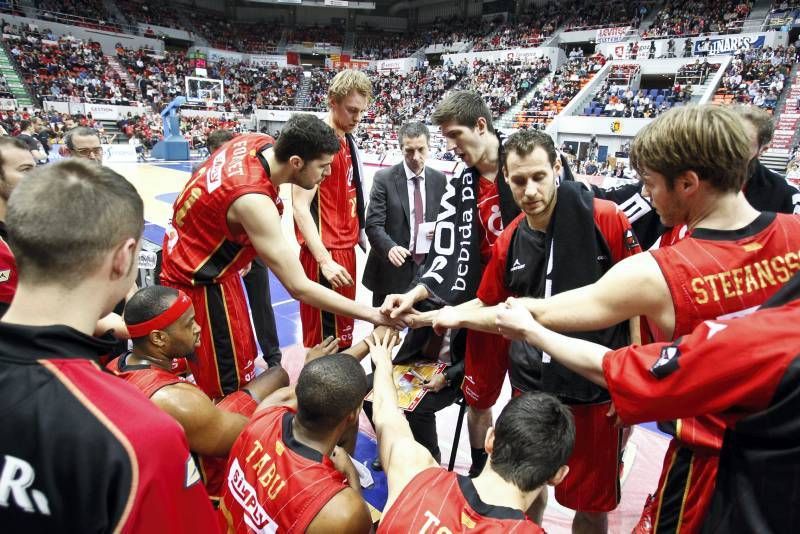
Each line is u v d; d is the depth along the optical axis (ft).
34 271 2.66
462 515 3.75
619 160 53.93
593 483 5.64
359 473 8.49
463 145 6.56
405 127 9.96
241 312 7.23
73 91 75.56
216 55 102.27
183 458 2.76
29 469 2.45
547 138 5.17
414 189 10.30
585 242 5.26
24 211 2.60
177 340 5.70
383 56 111.86
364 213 10.23
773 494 2.85
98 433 2.48
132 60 88.33
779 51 59.52
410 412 7.34
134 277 3.11
